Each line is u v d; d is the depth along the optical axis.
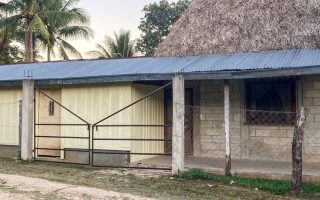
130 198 7.73
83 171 10.70
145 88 12.80
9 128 13.88
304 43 12.18
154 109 13.25
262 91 12.25
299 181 8.32
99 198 7.72
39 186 8.65
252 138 12.22
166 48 14.28
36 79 12.39
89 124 11.39
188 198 7.93
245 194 8.32
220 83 12.70
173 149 10.02
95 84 12.60
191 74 10.55
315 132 11.41
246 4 13.97
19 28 30.05
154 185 9.03
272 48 12.52
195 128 13.03
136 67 12.57
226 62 11.50
